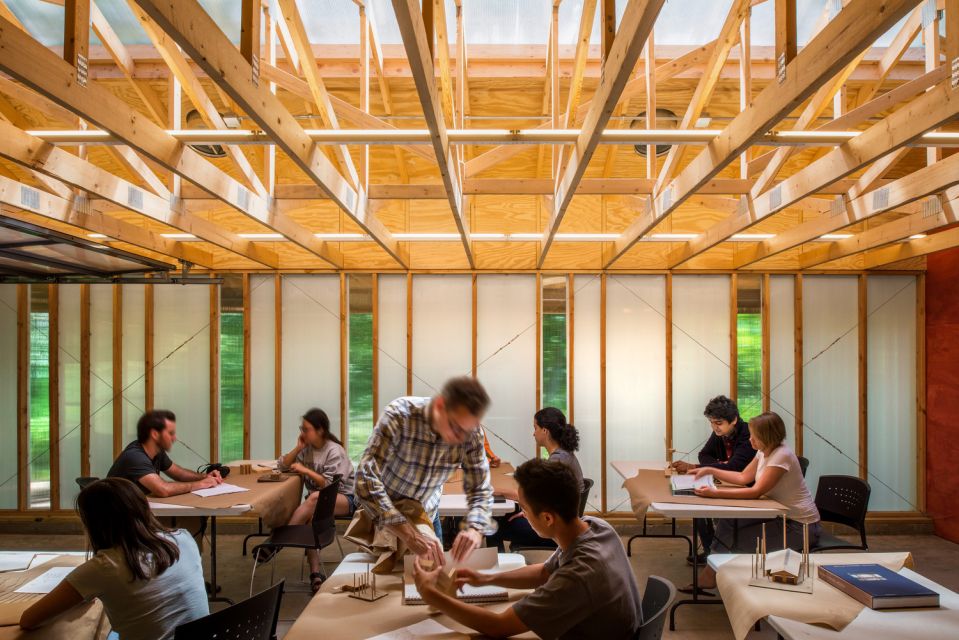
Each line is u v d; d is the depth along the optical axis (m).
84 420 6.03
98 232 4.17
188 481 4.50
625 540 5.73
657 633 1.85
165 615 2.09
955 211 3.83
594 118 2.52
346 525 6.05
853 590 2.15
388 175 6.23
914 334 6.07
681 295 6.17
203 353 6.13
